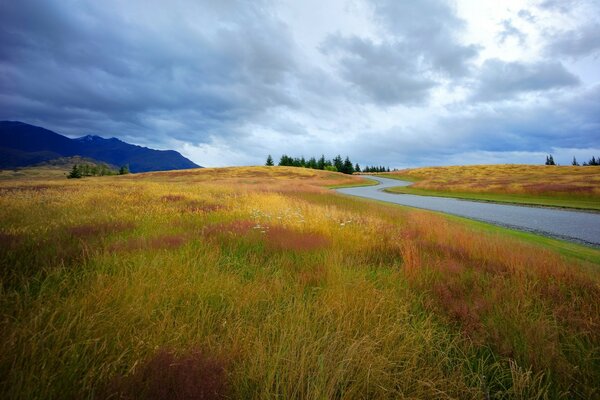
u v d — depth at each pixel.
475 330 3.15
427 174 103.19
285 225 7.62
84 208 8.82
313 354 2.34
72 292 3.08
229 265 4.44
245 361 2.28
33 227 5.91
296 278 4.12
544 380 2.57
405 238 7.21
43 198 10.66
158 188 17.09
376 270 4.92
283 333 2.61
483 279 4.59
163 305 3.04
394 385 2.26
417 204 25.70
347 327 2.81
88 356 2.12
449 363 2.68
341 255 5.00
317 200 18.19
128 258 4.20
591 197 27.16
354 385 2.14
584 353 2.82
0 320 2.34
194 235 6.07
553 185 33.47
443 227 9.20
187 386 1.91
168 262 4.09
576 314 3.55
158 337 2.44
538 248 7.71
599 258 8.11
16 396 1.72
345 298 3.40
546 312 3.69
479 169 103.25
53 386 1.84
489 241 7.46
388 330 2.89
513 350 2.85
